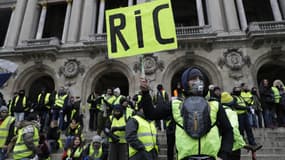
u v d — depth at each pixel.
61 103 11.38
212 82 16.14
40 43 18.39
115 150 6.14
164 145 8.48
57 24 23.02
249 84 15.31
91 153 6.71
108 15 5.08
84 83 17.12
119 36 4.85
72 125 8.44
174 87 19.05
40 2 21.58
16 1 22.03
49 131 9.12
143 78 2.78
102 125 9.80
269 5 21.72
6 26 24.66
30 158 5.00
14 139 6.30
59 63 17.86
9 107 11.51
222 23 17.75
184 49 16.84
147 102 2.67
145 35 4.68
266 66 18.66
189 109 2.37
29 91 20.17
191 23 22.44
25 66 18.25
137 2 19.03
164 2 4.78
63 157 7.60
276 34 15.56
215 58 16.36
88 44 17.28
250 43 16.42
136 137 4.47
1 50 19.05
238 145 4.55
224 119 2.44
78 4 20.17
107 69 17.62
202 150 2.24
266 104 10.22
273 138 8.57
